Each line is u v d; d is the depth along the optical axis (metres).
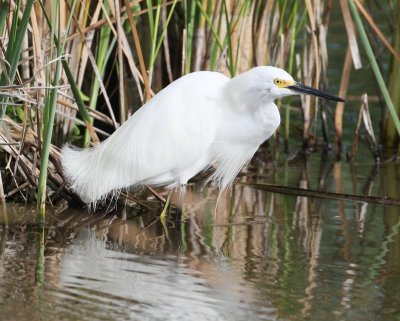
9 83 8.98
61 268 8.34
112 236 9.58
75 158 10.24
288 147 14.12
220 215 10.52
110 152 10.11
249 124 10.40
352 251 9.12
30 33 11.51
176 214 10.10
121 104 11.05
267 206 10.93
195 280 8.16
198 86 10.27
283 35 13.13
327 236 9.66
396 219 10.34
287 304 7.61
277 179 12.39
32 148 10.33
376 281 8.21
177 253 9.02
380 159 13.70
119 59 10.76
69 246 9.11
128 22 11.93
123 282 8.03
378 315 7.39
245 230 9.89
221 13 11.65
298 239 9.54
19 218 9.94
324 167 13.19
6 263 8.40
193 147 10.18
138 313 7.30
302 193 11.45
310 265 8.66
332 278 8.27
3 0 9.10
